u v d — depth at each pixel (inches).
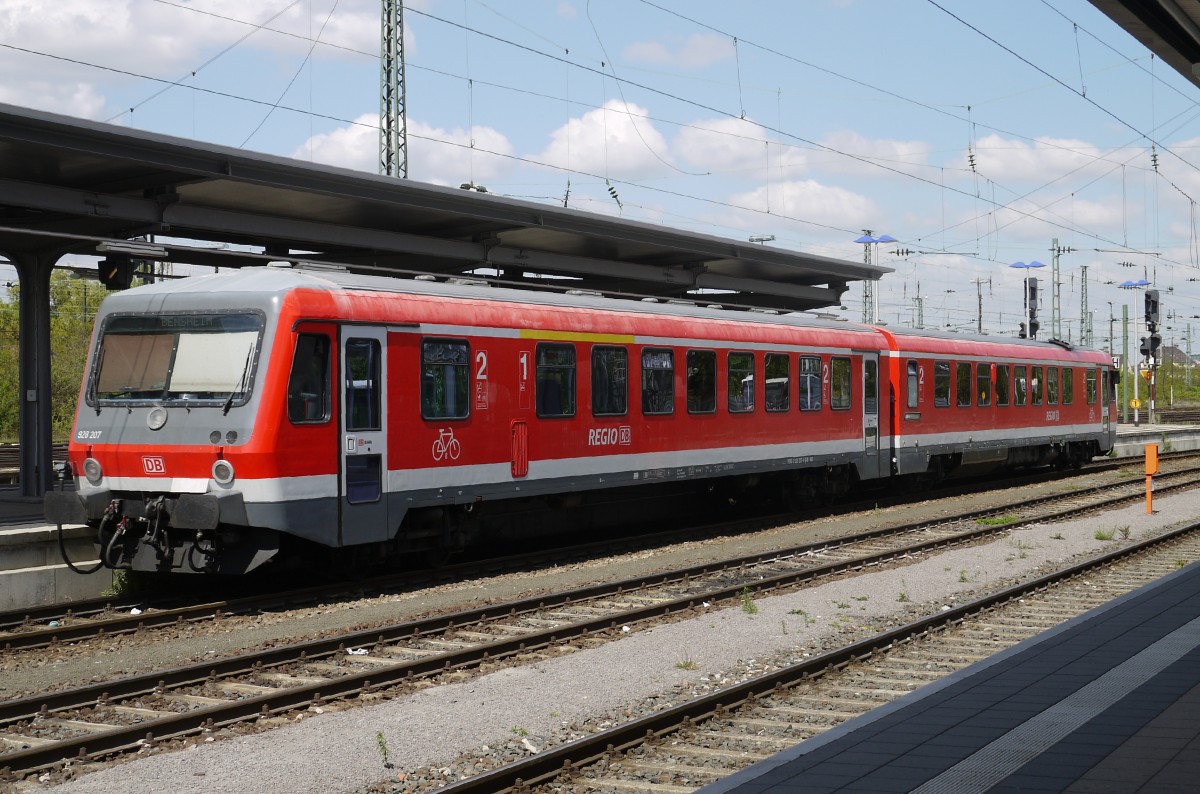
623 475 711.7
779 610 532.1
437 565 649.6
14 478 1010.7
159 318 561.3
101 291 2265.0
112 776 295.4
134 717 356.5
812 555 705.6
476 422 619.2
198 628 492.4
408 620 506.0
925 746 273.6
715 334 788.6
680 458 754.8
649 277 943.7
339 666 423.8
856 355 940.0
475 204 721.0
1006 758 261.3
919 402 1019.3
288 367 528.7
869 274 1131.9
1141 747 267.6
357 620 508.1
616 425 707.4
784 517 887.7
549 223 776.9
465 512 637.3
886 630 496.7
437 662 412.2
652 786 293.0
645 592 583.2
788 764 262.1
